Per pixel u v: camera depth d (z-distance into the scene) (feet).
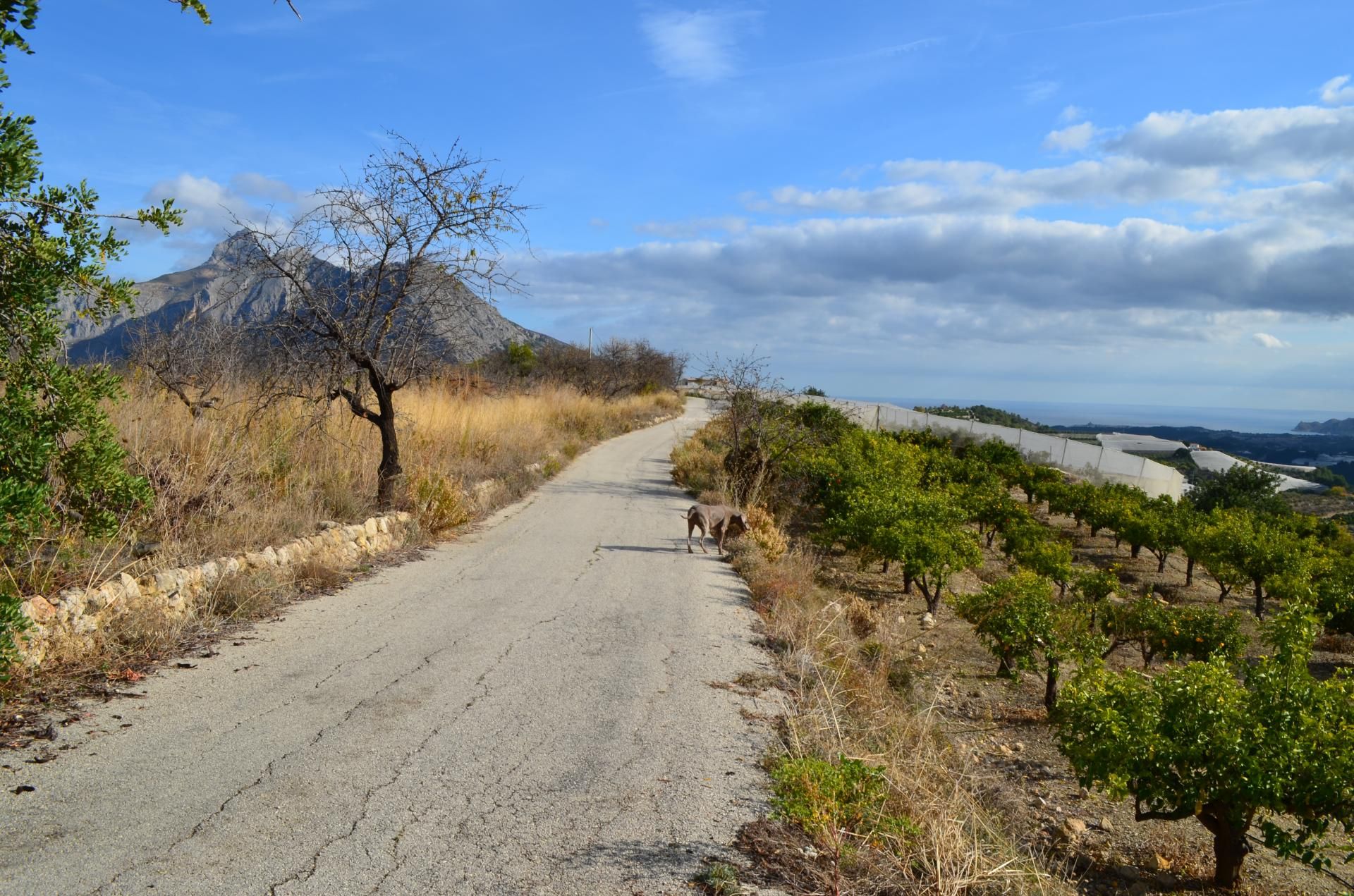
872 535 48.57
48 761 13.71
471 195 34.94
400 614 25.39
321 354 34.91
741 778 15.47
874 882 12.28
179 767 13.94
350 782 13.91
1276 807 20.61
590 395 149.69
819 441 74.38
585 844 12.48
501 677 20.12
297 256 33.91
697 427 142.92
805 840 13.32
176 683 17.93
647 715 18.37
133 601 19.92
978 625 36.27
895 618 43.93
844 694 21.59
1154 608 41.68
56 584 18.69
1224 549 65.05
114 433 16.69
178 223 14.34
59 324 15.11
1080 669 26.37
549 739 16.55
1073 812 24.98
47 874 10.50
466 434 57.72
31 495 14.20
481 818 13.02
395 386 36.76
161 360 39.19
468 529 41.70
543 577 32.40
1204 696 21.88
